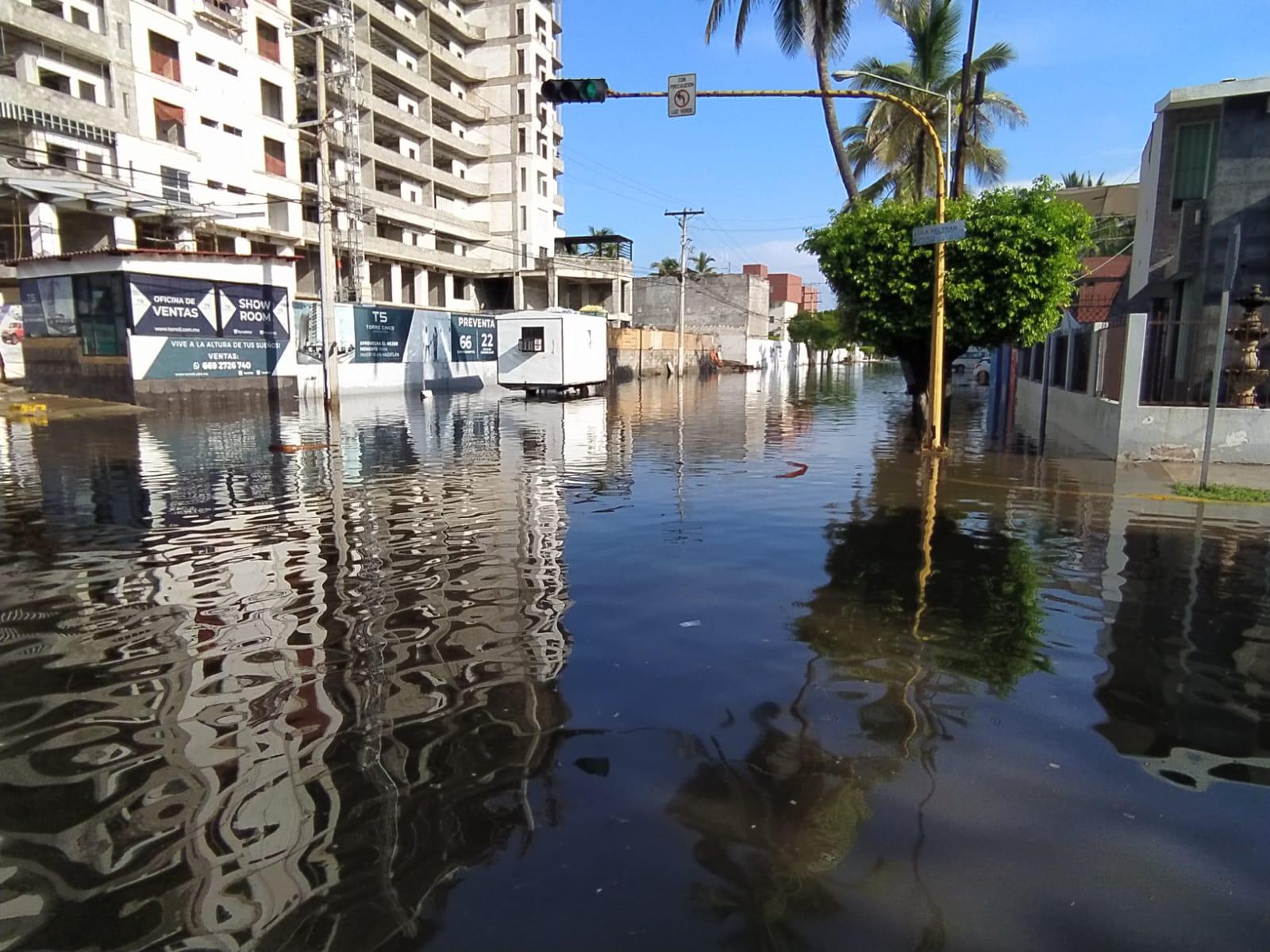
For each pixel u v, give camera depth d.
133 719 3.92
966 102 18.50
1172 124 16.89
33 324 23.42
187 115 36.75
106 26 33.06
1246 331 12.09
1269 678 4.40
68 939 2.45
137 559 6.88
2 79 28.25
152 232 35.31
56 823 3.04
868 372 73.56
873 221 15.70
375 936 2.44
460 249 61.25
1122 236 33.88
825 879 2.70
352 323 28.78
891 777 3.35
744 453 14.20
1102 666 4.55
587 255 65.88
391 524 8.27
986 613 5.46
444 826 3.01
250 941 2.43
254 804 3.17
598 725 3.81
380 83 52.19
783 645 4.86
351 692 4.21
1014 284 14.44
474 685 4.28
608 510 9.04
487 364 38.44
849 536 7.76
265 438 16.11
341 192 43.56
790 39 22.20
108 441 15.40
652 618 5.36
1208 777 3.38
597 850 2.86
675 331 57.91
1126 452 12.65
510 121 61.38
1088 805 3.15
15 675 4.45
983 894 2.62
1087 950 2.38
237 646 4.87
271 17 41.97
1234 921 2.51
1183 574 6.43
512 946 2.39
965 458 13.43
